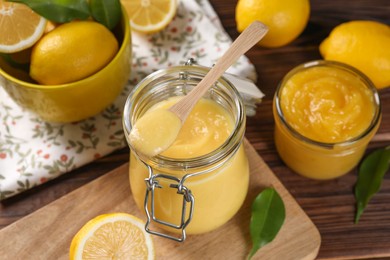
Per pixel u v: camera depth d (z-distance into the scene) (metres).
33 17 0.45
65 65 0.44
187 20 0.56
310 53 0.55
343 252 0.45
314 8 0.58
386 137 0.50
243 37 0.37
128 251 0.41
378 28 0.50
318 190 0.48
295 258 0.42
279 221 0.43
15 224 0.44
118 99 0.52
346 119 0.45
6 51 0.45
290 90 0.47
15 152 0.49
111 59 0.46
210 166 0.35
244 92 0.43
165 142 0.34
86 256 0.40
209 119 0.39
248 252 0.43
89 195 0.45
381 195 0.47
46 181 0.48
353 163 0.47
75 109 0.47
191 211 0.36
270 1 0.50
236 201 0.40
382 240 0.45
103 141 0.50
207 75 0.36
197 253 0.43
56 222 0.44
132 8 0.54
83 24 0.45
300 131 0.45
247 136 0.51
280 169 0.49
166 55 0.55
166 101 0.40
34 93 0.45
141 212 0.45
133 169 0.39
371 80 0.50
